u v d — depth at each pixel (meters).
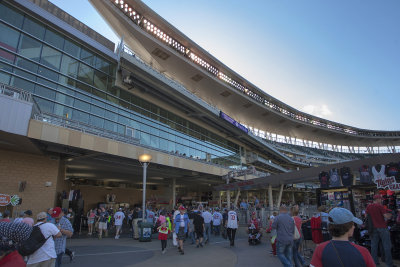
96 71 20.91
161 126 26.78
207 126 34.50
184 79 43.00
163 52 36.88
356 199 11.30
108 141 17.39
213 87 45.72
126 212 25.61
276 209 16.12
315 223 8.05
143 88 24.08
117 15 31.48
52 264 4.48
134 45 36.44
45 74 17.28
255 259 8.52
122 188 32.22
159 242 13.23
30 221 6.14
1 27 15.51
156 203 33.22
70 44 19.38
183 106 28.86
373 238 6.47
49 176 16.00
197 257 9.02
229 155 39.34
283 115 62.88
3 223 2.86
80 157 17.72
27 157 15.23
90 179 29.14
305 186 44.50
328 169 13.70
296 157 71.88
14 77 15.58
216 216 15.33
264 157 53.72
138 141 22.45
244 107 54.81
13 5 16.28
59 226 6.07
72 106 18.42
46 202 15.51
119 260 8.55
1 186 13.95
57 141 14.20
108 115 21.09
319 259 2.38
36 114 14.02
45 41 17.73
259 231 12.05
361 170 11.52
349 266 2.19
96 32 21.92
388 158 10.77
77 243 12.78
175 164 23.56
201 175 29.50
